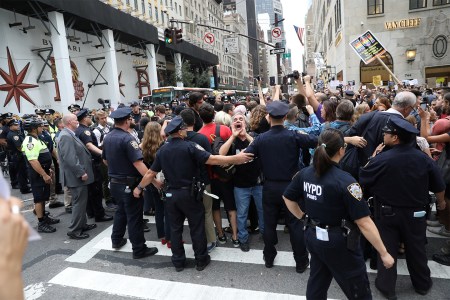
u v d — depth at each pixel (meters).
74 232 5.32
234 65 86.75
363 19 26.70
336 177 2.46
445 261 3.91
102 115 7.46
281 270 4.03
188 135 4.29
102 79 25.55
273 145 3.72
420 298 3.31
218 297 3.55
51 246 5.06
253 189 4.59
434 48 25.52
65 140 5.10
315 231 2.58
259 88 7.38
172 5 43.91
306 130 4.32
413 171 3.06
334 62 35.44
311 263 2.76
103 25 23.08
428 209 3.24
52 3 17.77
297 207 2.90
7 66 17.72
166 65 41.12
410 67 26.19
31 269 4.38
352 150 4.04
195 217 4.05
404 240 3.27
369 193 3.56
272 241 3.99
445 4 24.86
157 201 4.96
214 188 4.79
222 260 4.38
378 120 3.82
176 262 4.12
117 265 4.40
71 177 5.16
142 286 3.85
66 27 21.16
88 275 4.16
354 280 2.51
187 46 40.03
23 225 0.83
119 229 4.83
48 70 20.19
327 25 43.06
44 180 5.68
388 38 26.38
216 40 68.88
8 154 9.34
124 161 4.45
